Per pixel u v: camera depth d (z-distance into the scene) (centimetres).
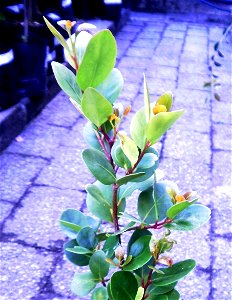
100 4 183
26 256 65
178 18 231
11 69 96
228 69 154
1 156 93
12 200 78
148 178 33
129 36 192
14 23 101
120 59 161
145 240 32
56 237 69
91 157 30
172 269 32
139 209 34
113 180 31
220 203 81
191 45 183
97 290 34
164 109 28
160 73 149
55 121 111
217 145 104
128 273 32
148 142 29
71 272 63
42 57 105
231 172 93
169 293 34
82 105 28
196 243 70
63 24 30
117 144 34
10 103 99
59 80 30
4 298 58
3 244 67
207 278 63
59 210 76
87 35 31
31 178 85
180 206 29
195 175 90
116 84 32
